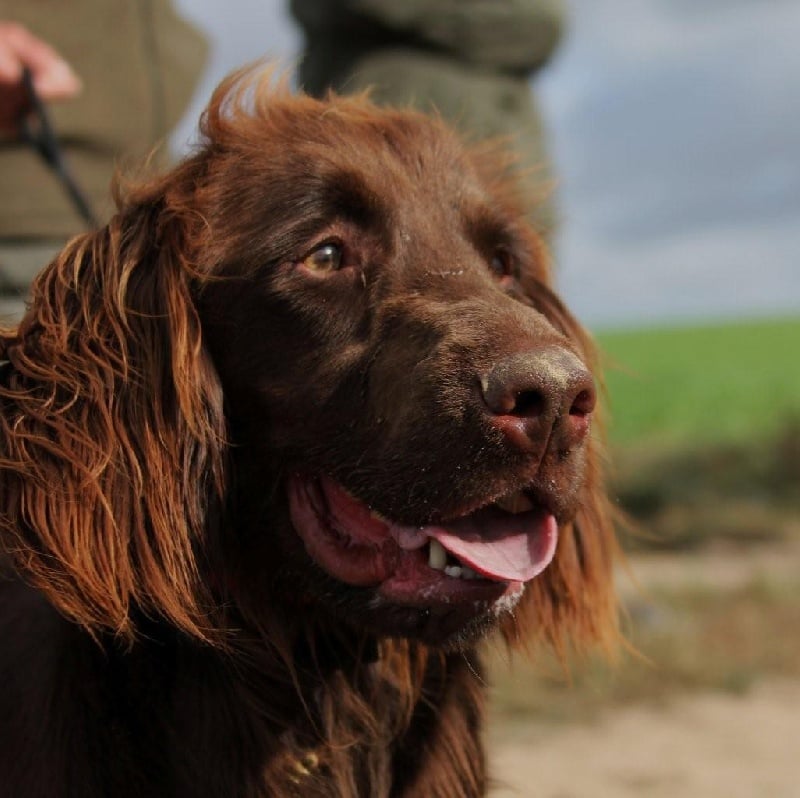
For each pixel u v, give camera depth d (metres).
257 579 0.75
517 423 0.67
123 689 0.71
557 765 1.17
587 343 0.86
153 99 1.00
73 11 0.96
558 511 0.68
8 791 0.69
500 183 0.87
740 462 3.24
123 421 0.72
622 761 1.18
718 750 1.22
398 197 0.75
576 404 0.67
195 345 0.73
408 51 1.31
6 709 0.71
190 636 0.72
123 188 0.78
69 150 0.96
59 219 0.96
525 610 0.82
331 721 0.76
